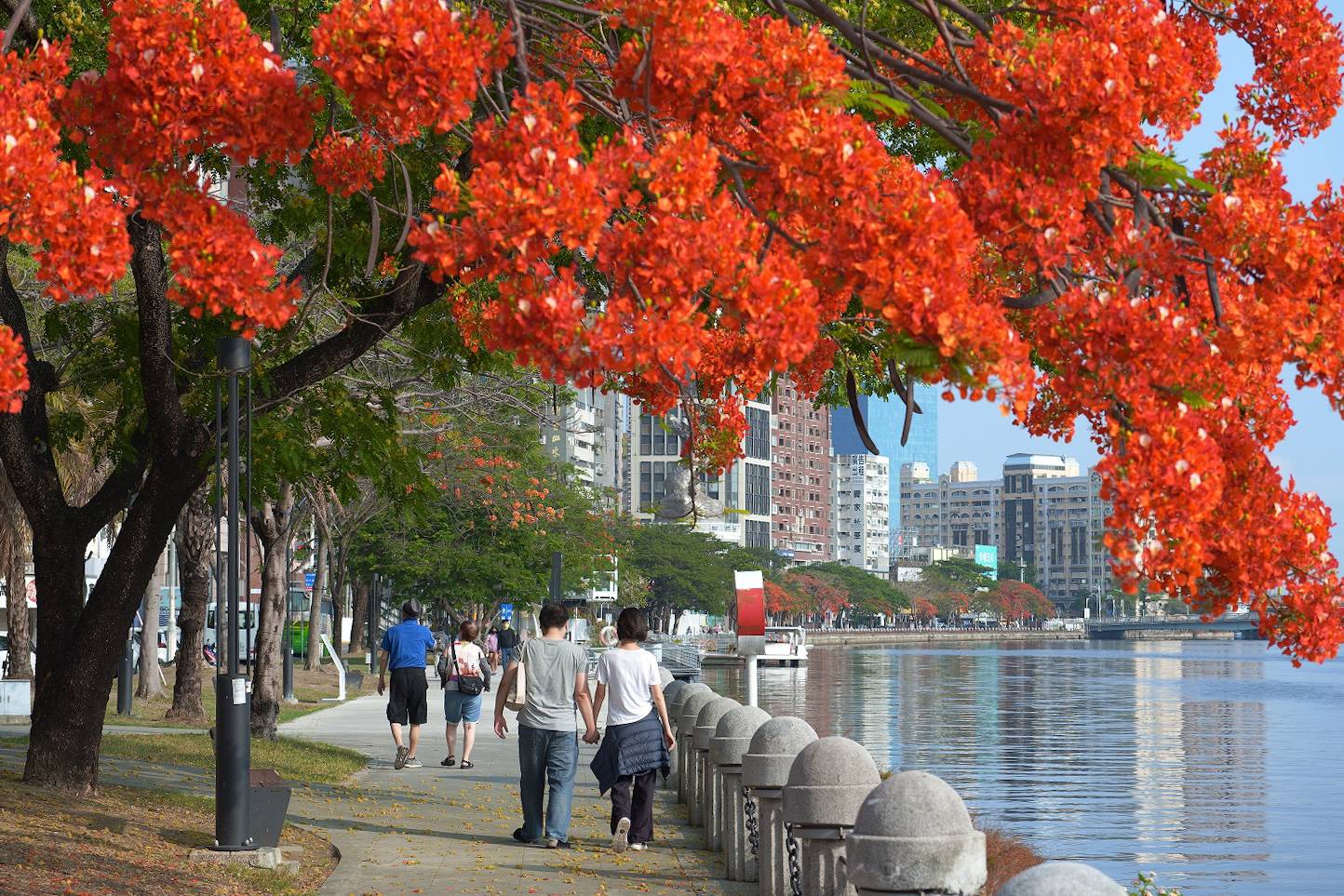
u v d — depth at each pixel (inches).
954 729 1831.9
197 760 729.0
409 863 462.6
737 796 449.4
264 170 463.2
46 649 523.8
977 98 243.3
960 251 222.5
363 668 2317.9
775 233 238.1
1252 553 230.8
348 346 522.0
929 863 264.7
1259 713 2245.3
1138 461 214.2
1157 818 1010.1
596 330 224.4
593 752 884.6
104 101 254.1
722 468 378.9
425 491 616.4
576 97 233.3
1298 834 935.7
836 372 607.2
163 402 510.6
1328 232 237.9
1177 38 256.2
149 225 491.8
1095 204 250.1
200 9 252.2
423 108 236.7
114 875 384.8
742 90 242.4
